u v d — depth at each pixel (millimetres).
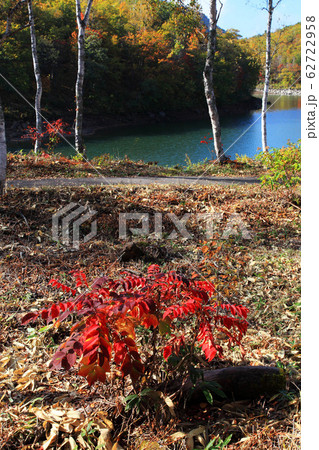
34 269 4977
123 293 2512
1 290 4422
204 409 2768
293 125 37562
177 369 2699
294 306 4184
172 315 2693
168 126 43656
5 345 3514
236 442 2459
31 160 12148
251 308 4211
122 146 28344
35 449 2424
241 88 65438
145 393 2617
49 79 41781
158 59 52094
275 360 3264
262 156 9352
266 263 5281
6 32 8422
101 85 46656
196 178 11727
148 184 9500
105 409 2715
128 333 2479
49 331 3676
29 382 2967
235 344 3488
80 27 13578
